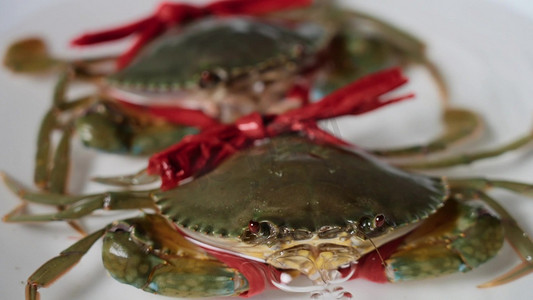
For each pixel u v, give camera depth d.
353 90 0.43
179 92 0.49
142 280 0.39
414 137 0.49
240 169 0.40
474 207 0.41
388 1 0.57
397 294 0.40
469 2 0.56
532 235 0.42
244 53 0.49
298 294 0.40
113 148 0.47
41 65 0.53
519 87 0.51
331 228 0.37
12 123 0.50
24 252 0.42
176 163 0.41
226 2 0.53
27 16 0.56
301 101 0.49
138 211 0.44
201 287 0.39
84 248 0.40
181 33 0.52
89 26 0.56
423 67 0.52
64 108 0.49
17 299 0.40
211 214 0.38
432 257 0.39
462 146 0.48
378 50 0.52
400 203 0.39
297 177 0.39
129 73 0.50
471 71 0.52
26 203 0.44
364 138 0.49
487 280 0.40
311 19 0.55
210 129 0.44
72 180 0.47
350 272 0.39
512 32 0.54
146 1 0.57
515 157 0.47
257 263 0.39
